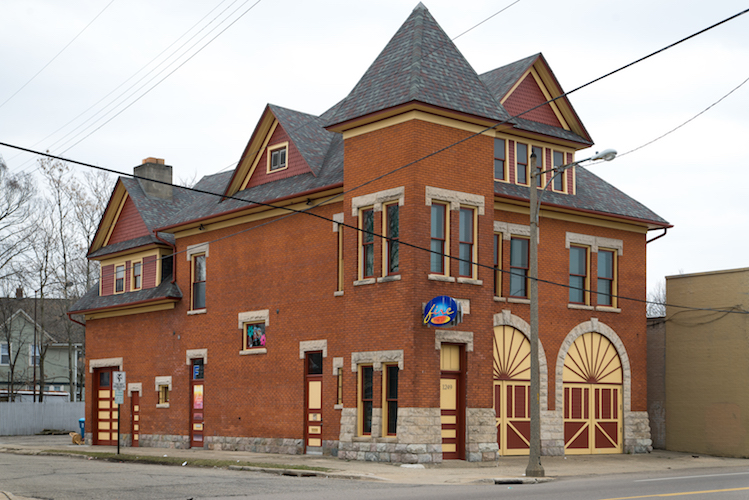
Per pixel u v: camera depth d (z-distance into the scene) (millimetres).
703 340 31078
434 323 22656
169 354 32906
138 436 34219
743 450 29094
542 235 28547
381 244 24266
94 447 33750
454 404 24078
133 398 34781
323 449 25875
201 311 31516
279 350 28031
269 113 30094
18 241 52906
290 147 29422
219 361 30438
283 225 28516
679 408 31625
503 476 20062
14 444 37000
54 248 54188
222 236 31094
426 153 23812
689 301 31781
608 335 29891
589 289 29625
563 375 28500
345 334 25109
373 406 23859
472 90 25312
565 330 28672
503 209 27516
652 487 16328
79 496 15070
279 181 29516
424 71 24500
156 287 34031
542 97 30094
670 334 32312
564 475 20844
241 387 29344
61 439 43219
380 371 23797
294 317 27609
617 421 29953
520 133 28656
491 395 24578
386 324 23766
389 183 24156
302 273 27531
